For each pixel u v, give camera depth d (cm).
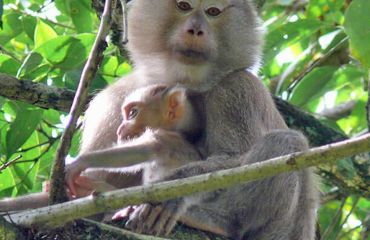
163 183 871
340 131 1423
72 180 1065
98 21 1603
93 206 885
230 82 1234
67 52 1270
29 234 914
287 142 1123
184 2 1245
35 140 1334
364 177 1351
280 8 1734
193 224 1101
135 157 1114
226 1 1257
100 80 1338
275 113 1266
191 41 1220
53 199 945
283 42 1470
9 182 1311
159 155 1139
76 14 1455
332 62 1560
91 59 902
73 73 1281
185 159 1165
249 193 1138
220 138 1196
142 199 873
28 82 1256
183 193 866
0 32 1441
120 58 1377
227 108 1211
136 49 1282
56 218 898
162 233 1042
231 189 1134
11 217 920
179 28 1240
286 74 1558
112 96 1255
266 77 1683
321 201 1455
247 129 1198
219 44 1245
